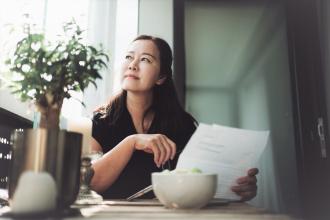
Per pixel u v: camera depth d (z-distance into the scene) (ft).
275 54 6.77
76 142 1.94
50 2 6.70
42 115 1.96
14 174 1.76
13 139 1.85
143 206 2.39
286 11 6.63
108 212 2.01
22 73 1.96
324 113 5.91
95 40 7.75
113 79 7.43
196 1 7.55
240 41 7.23
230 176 2.76
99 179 3.55
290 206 6.15
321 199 5.86
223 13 7.41
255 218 1.87
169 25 7.73
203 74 7.20
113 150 3.62
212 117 7.02
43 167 1.76
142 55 4.95
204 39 7.37
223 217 1.87
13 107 3.85
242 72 7.07
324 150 5.87
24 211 1.69
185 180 2.13
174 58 7.28
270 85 6.70
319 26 6.30
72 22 2.13
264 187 6.30
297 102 6.22
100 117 5.12
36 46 1.94
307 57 6.31
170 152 3.24
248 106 6.91
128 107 5.18
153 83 5.02
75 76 2.02
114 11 7.93
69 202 1.87
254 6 7.23
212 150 2.75
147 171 4.66
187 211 2.13
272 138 6.50
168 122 5.18
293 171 6.17
